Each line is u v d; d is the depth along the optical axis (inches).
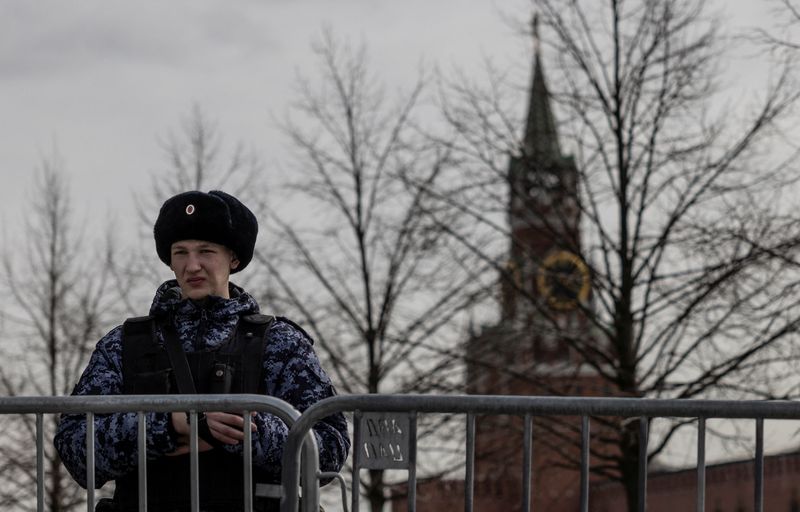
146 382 122.6
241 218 129.8
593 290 643.5
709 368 608.7
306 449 120.0
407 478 121.9
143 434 118.7
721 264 588.1
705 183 620.4
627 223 637.9
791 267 573.0
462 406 122.2
